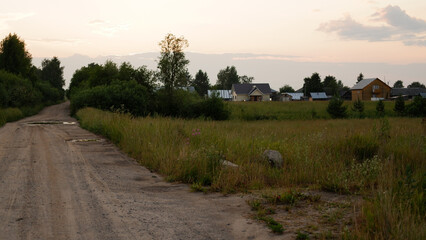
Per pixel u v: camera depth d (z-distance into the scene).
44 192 6.12
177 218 4.81
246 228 4.38
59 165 8.79
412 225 3.67
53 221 4.60
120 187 6.72
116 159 9.95
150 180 7.43
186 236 4.11
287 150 9.36
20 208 5.14
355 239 3.72
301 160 8.31
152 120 16.27
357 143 9.99
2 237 3.98
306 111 45.50
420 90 93.12
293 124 27.75
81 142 13.66
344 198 5.79
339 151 9.52
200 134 11.48
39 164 8.83
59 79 119.31
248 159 8.57
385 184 5.66
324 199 5.74
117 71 44.75
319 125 25.31
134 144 11.02
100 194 6.11
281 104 56.00
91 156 10.35
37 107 48.78
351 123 27.00
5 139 14.55
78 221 4.62
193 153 8.36
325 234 4.00
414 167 7.75
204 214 5.01
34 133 17.28
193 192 6.43
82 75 77.31
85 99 33.88
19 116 31.89
